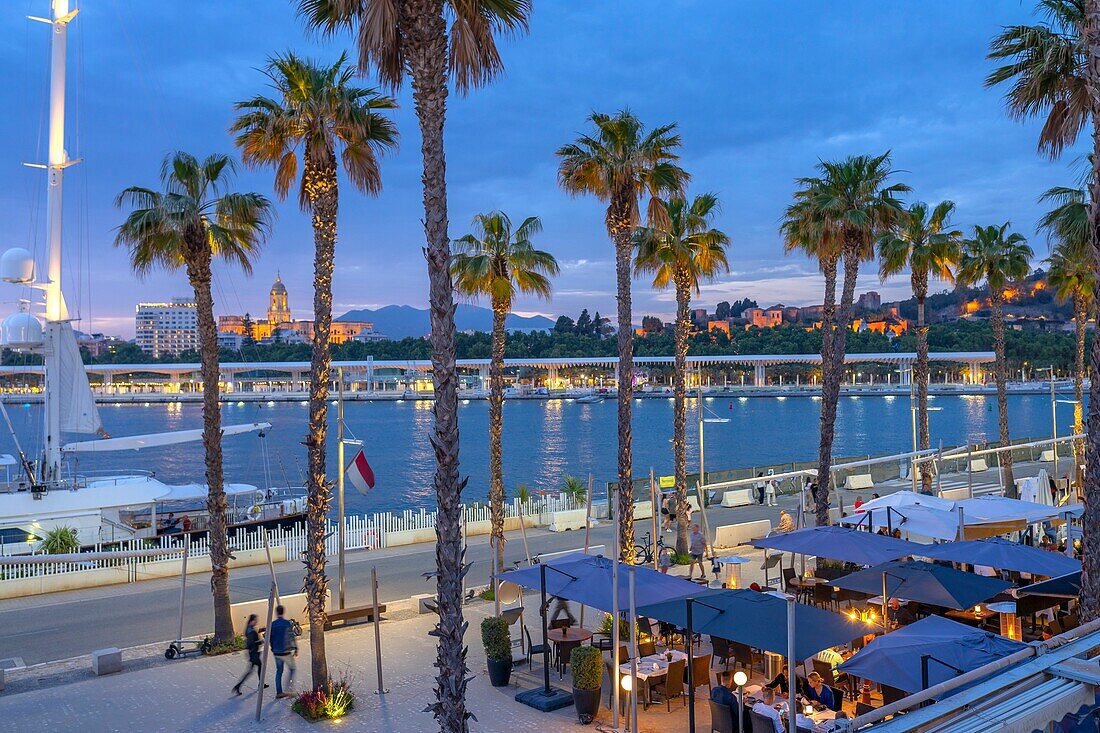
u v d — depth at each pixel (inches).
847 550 733.3
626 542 1028.5
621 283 1042.7
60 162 1649.9
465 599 992.2
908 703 294.2
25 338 1619.1
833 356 1141.1
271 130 737.6
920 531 865.5
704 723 585.9
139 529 1533.0
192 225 792.3
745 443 5378.9
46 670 745.6
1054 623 746.2
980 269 1851.6
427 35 472.1
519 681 687.1
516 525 1576.0
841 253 1165.7
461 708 466.0
